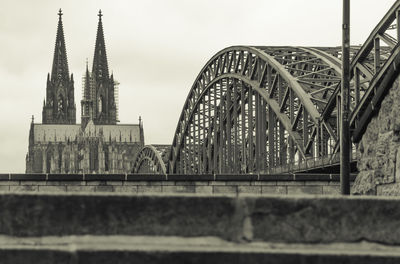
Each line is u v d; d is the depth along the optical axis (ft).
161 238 32.42
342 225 33.14
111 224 32.48
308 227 32.96
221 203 32.81
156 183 106.73
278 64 250.16
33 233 32.37
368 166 99.76
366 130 101.30
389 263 31.14
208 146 353.10
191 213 32.71
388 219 33.45
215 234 32.60
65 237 32.32
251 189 108.99
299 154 229.66
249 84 282.77
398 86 89.66
